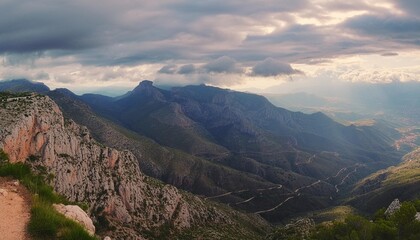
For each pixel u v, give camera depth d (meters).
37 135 157.88
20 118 151.38
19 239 22.22
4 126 142.62
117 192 194.50
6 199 26.72
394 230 86.38
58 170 161.38
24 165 33.53
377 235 88.19
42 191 29.75
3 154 36.16
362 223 94.75
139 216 197.12
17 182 30.02
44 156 156.75
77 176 174.62
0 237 21.80
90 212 171.75
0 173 31.19
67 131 184.00
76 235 24.16
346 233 95.56
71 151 179.38
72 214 28.25
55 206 28.31
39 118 162.38
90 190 179.88
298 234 176.12
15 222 23.89
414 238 79.19
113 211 182.88
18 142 144.75
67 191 163.50
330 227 105.88
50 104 180.62
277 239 193.25
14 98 168.38
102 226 170.25
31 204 26.83
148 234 188.62
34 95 179.38
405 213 87.75
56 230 24.11
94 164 192.38
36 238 22.89
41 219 24.09
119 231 171.62
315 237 109.56
